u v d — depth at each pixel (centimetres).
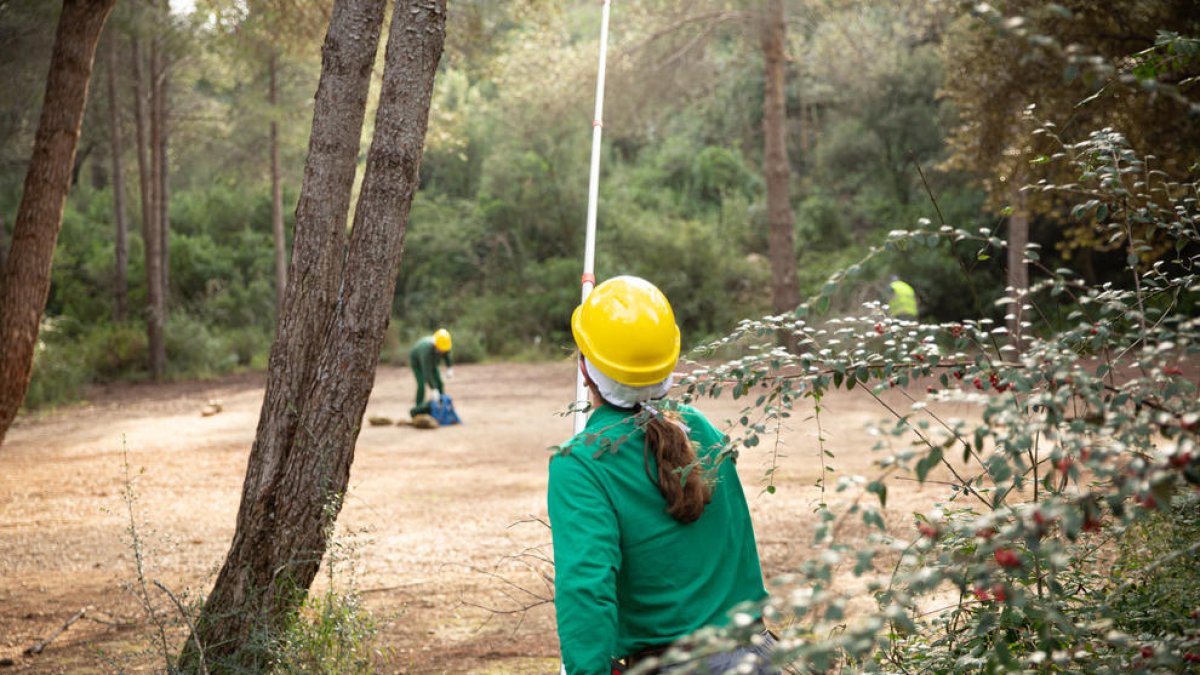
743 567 234
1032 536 154
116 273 2567
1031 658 184
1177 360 180
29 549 788
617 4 2197
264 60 2114
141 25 1814
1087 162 234
